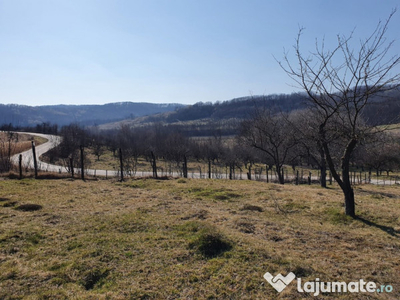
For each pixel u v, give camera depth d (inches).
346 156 328.5
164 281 177.2
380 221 313.4
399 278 186.2
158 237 248.1
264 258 206.5
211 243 224.5
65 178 616.4
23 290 164.9
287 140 770.2
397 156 1291.8
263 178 1130.0
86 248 224.8
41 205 352.8
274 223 299.9
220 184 562.6
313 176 1256.8
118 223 286.0
